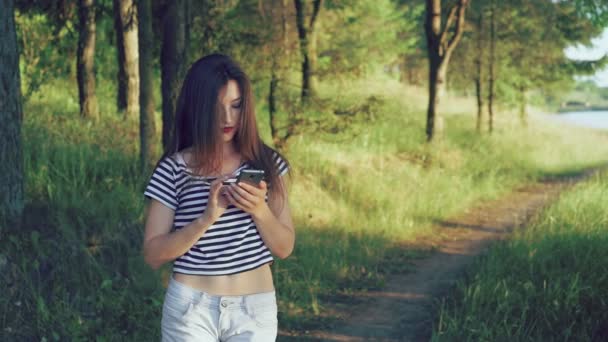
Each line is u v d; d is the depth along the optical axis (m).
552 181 17.81
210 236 2.63
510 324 5.91
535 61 23.44
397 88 26.88
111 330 5.43
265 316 2.71
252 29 10.56
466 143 19.48
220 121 2.64
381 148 15.09
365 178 12.20
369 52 26.81
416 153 15.93
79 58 11.66
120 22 12.59
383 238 9.85
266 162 2.76
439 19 16.55
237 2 10.73
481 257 8.51
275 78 11.16
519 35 22.64
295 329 6.39
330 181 11.55
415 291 7.61
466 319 5.82
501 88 25.50
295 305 6.93
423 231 10.89
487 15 22.44
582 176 18.72
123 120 11.30
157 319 5.79
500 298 6.37
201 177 2.63
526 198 14.84
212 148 2.62
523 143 21.83
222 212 2.56
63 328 5.23
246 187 2.51
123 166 8.20
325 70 11.80
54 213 6.31
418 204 12.09
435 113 16.53
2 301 5.15
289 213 2.86
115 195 7.21
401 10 31.73
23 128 8.26
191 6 8.80
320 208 10.33
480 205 13.72
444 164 15.80
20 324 5.10
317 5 12.89
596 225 8.83
